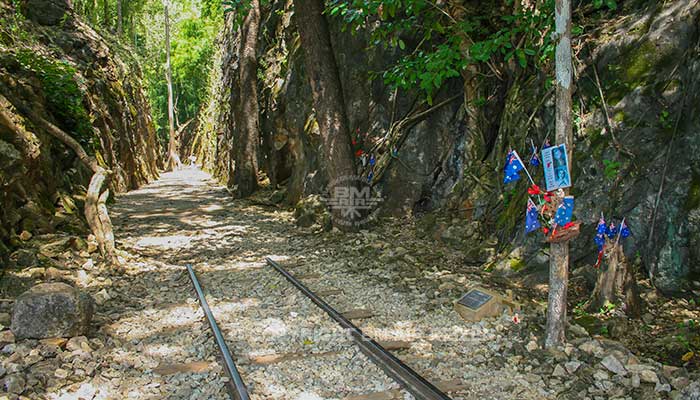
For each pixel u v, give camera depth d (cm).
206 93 4706
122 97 2466
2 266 783
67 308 556
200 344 568
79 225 1059
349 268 873
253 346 562
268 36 2016
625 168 690
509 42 856
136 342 578
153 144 3578
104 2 3162
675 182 641
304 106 1503
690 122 642
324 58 1156
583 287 680
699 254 602
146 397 457
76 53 2064
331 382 479
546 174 533
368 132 1246
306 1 1148
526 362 516
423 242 975
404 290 742
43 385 469
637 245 670
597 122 736
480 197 941
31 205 945
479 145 994
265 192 1848
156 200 1942
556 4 517
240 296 741
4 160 880
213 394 457
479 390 463
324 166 1359
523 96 898
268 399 449
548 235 539
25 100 1118
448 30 959
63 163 1302
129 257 973
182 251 1051
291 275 816
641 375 469
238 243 1115
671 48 685
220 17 3356
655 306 611
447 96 1138
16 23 1581
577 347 534
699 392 399
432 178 1138
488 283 741
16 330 542
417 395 446
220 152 2980
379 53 1231
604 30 782
